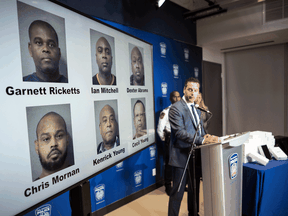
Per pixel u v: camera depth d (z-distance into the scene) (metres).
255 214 1.92
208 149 1.39
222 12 3.43
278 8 3.23
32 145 0.82
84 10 2.18
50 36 0.92
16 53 0.77
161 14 3.29
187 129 1.99
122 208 2.59
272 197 1.97
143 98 1.90
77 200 1.03
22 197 0.78
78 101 1.08
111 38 1.41
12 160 0.75
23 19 0.80
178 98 3.19
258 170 1.88
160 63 3.30
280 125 4.32
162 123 2.98
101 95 1.28
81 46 1.11
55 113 0.93
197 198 2.05
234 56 4.89
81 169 1.09
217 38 3.90
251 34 3.52
